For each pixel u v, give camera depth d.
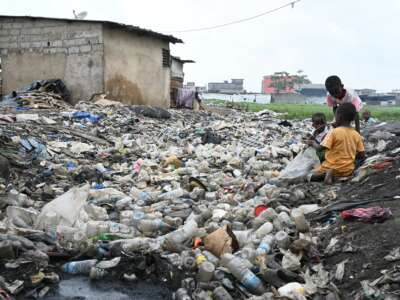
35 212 4.81
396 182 5.06
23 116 10.71
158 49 19.20
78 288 3.62
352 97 6.75
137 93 17.94
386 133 9.49
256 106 39.91
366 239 3.69
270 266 3.66
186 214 5.07
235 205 5.55
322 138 6.65
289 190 5.58
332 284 3.27
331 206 4.70
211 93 71.81
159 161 8.45
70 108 14.02
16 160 6.95
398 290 2.95
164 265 3.83
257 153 9.12
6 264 3.63
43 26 16.36
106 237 4.31
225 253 3.83
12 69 16.98
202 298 3.33
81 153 8.52
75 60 16.06
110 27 16.08
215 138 11.34
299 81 93.69
